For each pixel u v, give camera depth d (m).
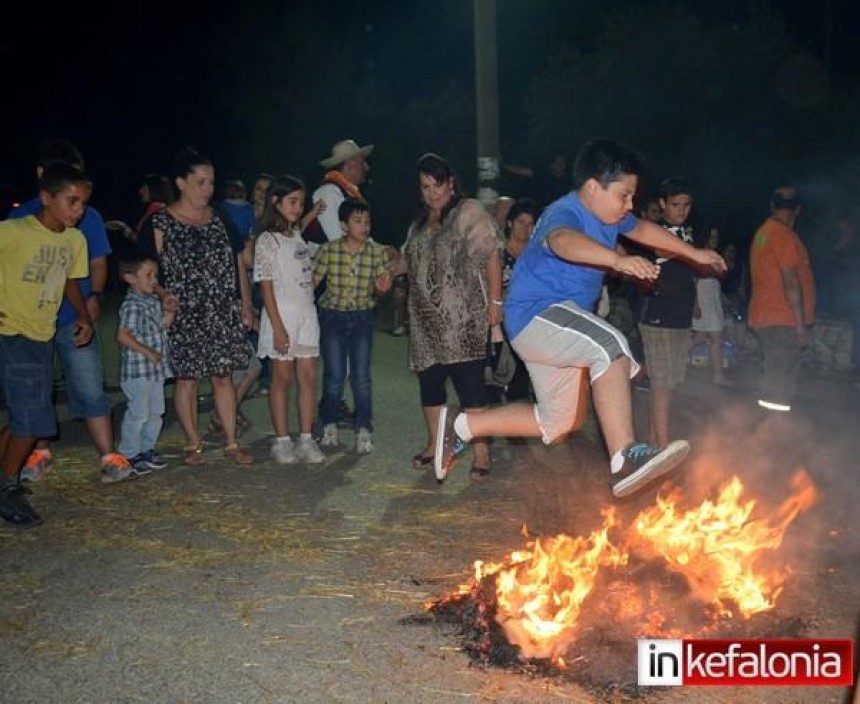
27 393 6.23
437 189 7.10
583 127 17.02
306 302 7.68
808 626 4.90
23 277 6.12
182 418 7.70
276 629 4.90
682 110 16.56
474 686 4.35
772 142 16.19
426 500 6.88
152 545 6.03
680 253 5.23
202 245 7.39
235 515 6.57
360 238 7.97
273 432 8.85
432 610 5.09
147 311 7.37
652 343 7.52
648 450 4.54
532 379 5.14
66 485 7.21
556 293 4.87
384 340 14.68
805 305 8.56
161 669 4.52
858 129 15.98
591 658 4.51
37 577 5.54
